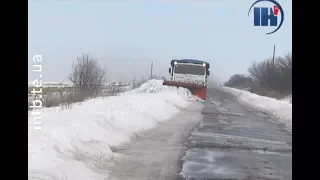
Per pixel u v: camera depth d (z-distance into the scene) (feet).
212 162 31.32
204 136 44.83
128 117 48.62
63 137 30.25
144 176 26.30
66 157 27.09
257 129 53.93
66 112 43.14
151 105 64.80
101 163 28.91
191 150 35.94
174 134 45.27
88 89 69.36
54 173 23.26
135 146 36.88
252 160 32.63
